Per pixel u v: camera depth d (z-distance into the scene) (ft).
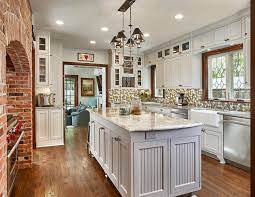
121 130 7.53
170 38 17.35
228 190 8.38
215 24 13.37
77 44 19.35
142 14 12.01
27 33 9.03
